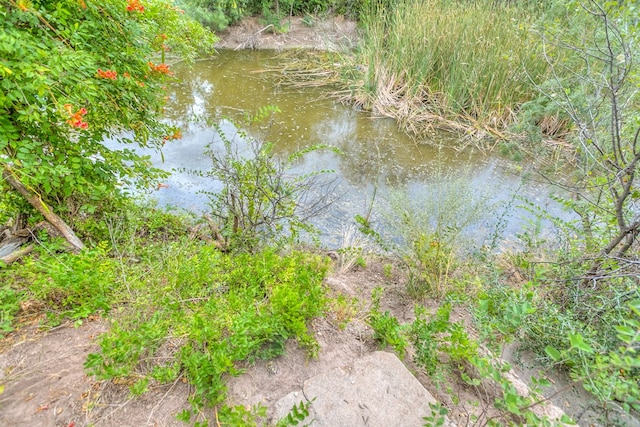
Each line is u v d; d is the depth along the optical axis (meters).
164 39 2.39
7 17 1.41
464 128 5.05
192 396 1.27
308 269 2.01
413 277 2.22
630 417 1.35
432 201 2.55
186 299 1.73
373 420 1.21
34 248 1.96
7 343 1.48
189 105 5.26
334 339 1.66
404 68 5.73
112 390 1.31
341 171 3.96
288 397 1.29
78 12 1.70
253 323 1.43
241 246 2.33
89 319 1.65
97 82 1.70
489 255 2.58
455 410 1.34
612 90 1.77
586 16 2.90
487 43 5.16
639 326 0.82
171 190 3.31
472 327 1.89
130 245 2.20
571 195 3.21
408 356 1.60
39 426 1.17
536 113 4.55
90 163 1.91
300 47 8.55
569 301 1.81
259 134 4.58
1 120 1.49
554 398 1.51
